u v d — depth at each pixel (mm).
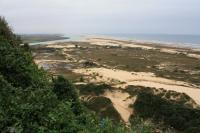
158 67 71750
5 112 11070
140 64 75500
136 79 54031
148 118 30969
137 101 34656
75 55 92312
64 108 12992
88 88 39031
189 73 65062
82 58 84438
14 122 10781
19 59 16125
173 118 29312
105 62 77062
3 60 15148
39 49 108188
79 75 55812
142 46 139875
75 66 67938
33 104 12047
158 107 32469
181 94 40969
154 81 53156
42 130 10812
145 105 33438
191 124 27969
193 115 29906
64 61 76562
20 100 12164
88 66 68188
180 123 28516
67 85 16906
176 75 61594
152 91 42219
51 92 14930
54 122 11492
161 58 90188
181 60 87000
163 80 54875
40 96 13133
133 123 13812
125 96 37906
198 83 54688
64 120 11812
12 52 16312
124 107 34656
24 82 15094
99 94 37750
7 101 11734
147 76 58125
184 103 38469
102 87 39156
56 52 100125
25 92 13523
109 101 33750
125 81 51406
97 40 184500
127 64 74500
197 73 65438
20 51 17656
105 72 59906
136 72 62688
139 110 32875
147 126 13617
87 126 12523
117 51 108812
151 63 78188
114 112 31891
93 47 124812
